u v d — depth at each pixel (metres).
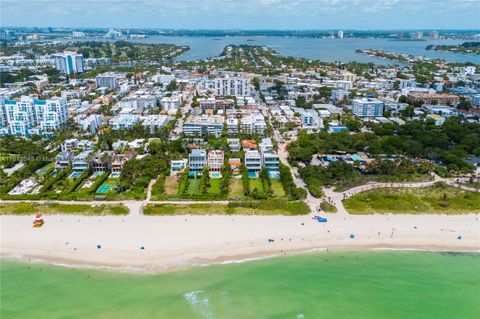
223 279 155.88
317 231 187.12
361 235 185.25
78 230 184.00
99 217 195.25
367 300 148.75
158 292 148.50
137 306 141.75
